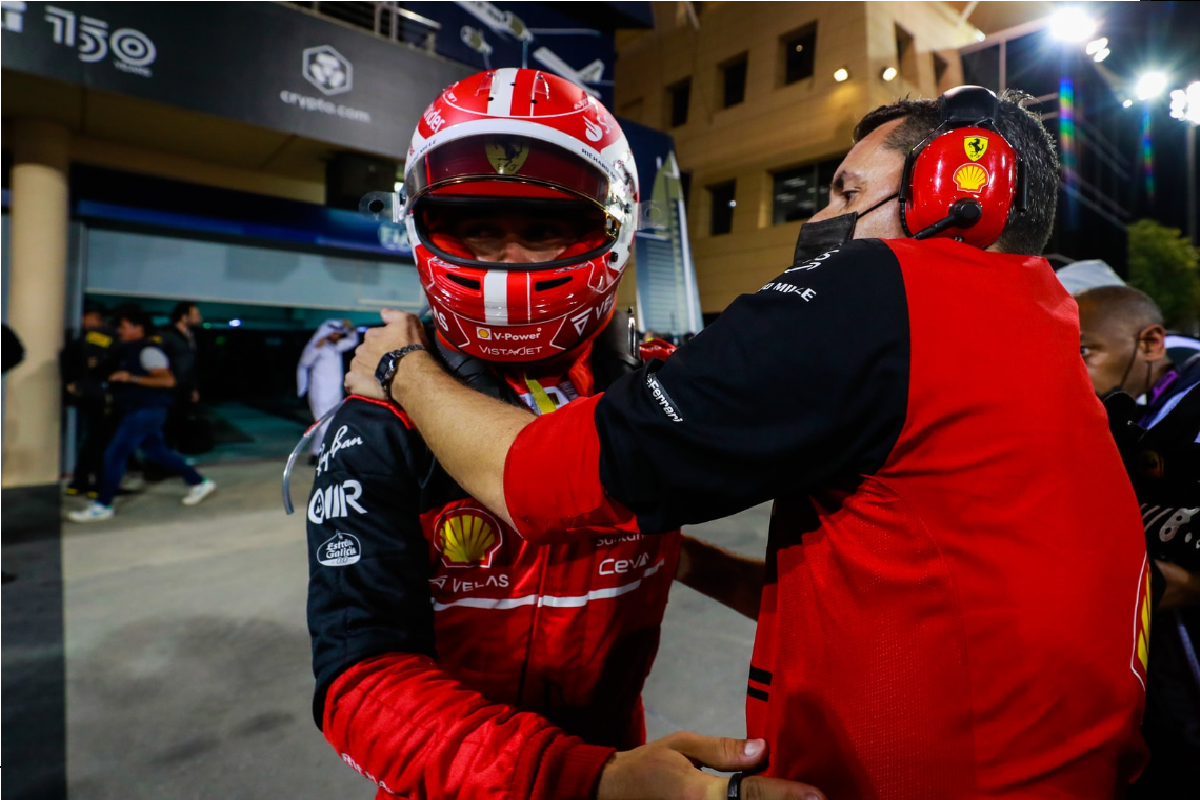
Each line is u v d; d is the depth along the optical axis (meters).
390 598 0.58
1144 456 0.85
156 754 1.73
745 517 3.98
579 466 0.49
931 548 0.47
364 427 0.63
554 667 0.68
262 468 5.52
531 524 0.51
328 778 1.65
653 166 7.37
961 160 0.56
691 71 12.08
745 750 0.52
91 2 4.03
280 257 6.00
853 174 0.65
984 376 0.47
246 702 1.98
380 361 0.65
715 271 11.73
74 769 1.66
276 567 3.11
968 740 0.47
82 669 2.16
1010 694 0.46
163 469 4.93
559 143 0.64
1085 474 0.49
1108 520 0.51
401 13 5.41
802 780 0.52
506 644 0.67
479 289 0.64
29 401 4.72
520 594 0.66
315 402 5.66
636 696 0.79
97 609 2.63
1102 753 0.49
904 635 0.48
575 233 0.72
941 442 0.47
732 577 0.86
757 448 0.46
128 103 4.38
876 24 9.70
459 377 0.69
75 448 5.07
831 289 0.48
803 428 0.46
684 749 0.53
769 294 0.49
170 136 5.06
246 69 4.61
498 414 0.55
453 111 0.65
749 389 0.46
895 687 0.48
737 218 11.39
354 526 0.59
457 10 5.84
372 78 5.16
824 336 0.46
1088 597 0.48
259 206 5.88
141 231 5.37
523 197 0.66
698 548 0.90
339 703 0.54
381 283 6.56
